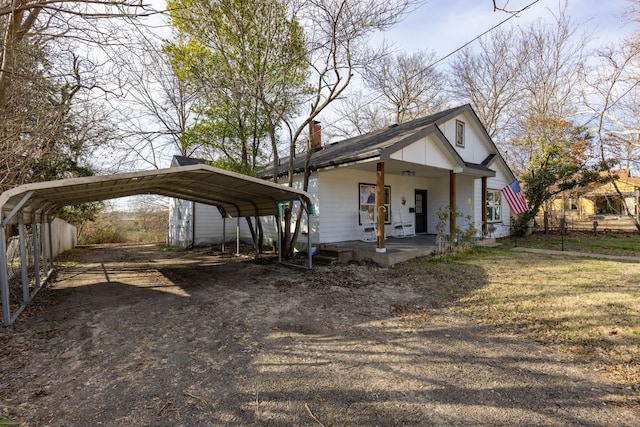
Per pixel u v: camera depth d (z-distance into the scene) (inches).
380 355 139.1
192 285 280.1
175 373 125.3
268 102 407.8
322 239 421.1
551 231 684.7
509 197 488.4
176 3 322.3
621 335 149.4
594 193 1089.4
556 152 607.8
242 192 354.0
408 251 362.6
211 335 164.2
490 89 941.2
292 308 208.1
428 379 118.4
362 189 472.1
